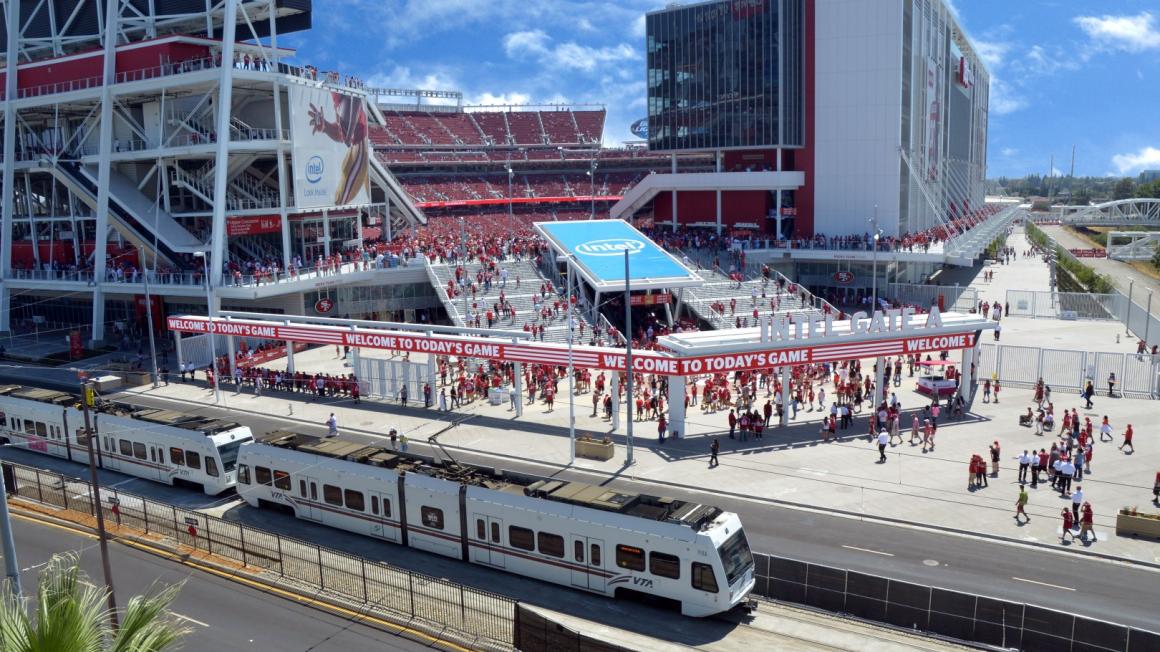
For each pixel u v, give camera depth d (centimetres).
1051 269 10612
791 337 4359
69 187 7706
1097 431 4234
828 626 2381
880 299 8025
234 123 7400
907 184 9175
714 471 3800
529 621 2177
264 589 2706
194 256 7281
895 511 3266
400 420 4847
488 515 2809
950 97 12075
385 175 9794
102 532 2291
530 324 6512
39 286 7688
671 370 4181
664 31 9631
